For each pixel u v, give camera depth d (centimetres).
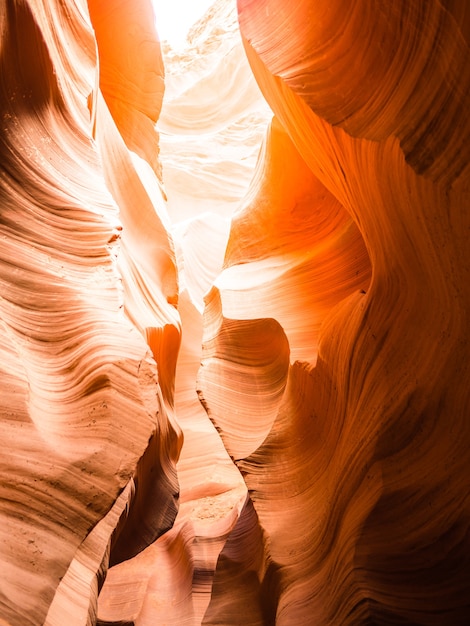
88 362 326
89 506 281
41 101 374
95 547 307
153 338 542
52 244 351
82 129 411
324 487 489
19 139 357
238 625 534
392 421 401
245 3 487
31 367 303
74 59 439
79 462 289
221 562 602
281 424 568
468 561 359
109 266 365
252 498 545
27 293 326
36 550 251
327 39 401
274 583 503
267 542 512
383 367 415
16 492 260
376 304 431
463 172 293
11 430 272
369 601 377
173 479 580
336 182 484
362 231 470
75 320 334
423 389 379
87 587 280
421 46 310
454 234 315
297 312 645
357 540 399
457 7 278
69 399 312
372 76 358
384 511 397
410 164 322
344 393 468
